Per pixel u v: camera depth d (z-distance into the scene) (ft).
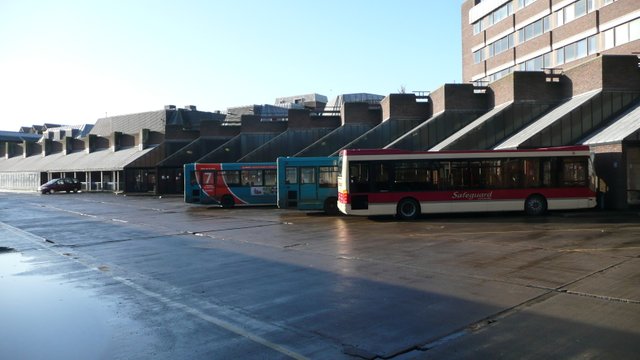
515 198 66.80
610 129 77.25
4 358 19.15
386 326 22.04
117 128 228.02
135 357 19.07
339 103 224.12
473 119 115.75
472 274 31.81
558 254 37.65
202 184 97.50
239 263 38.63
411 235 51.19
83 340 21.18
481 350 18.84
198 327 22.72
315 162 82.23
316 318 23.59
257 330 22.08
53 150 247.70
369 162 67.10
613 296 25.59
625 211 69.46
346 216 76.95
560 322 21.77
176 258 41.91
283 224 66.44
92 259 42.68
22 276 35.55
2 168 261.44
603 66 85.10
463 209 66.64
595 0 133.08
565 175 67.26
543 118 93.30
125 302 27.58
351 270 34.30
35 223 75.05
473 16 201.05
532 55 163.12
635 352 18.15
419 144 113.09
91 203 123.44
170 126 180.65
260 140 154.40
